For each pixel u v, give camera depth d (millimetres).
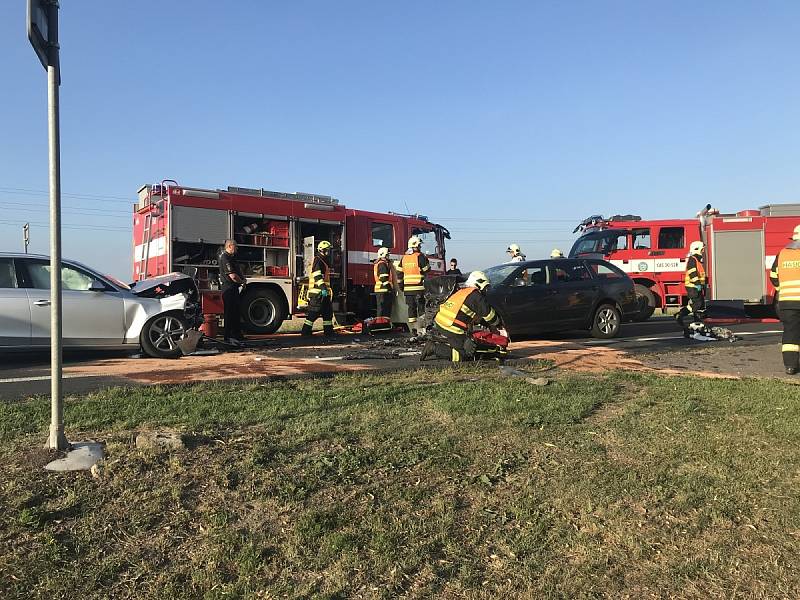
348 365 7547
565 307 11078
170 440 3971
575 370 7414
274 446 4062
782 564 2934
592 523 3293
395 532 3152
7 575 2652
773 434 4629
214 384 6004
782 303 7680
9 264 7953
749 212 17062
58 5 3795
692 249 11508
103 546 2926
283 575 2801
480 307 7695
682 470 3965
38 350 7961
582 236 17516
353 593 2701
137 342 8477
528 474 3885
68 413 4707
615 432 4660
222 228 12297
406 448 4191
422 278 11875
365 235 14688
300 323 16688
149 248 12477
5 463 3631
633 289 12062
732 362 8570
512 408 5180
